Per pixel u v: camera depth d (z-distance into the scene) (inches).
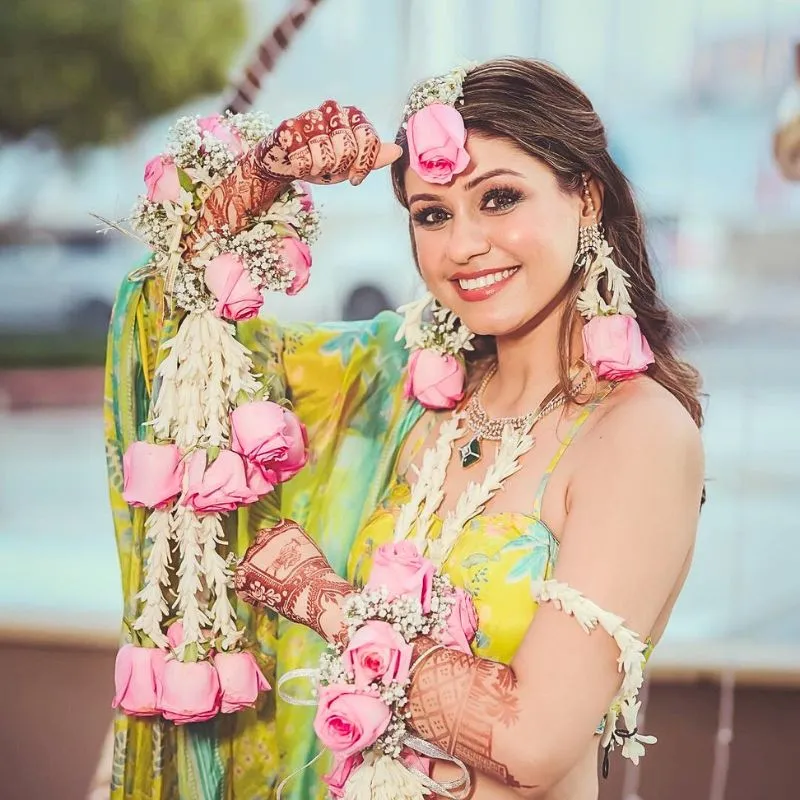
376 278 250.4
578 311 56.3
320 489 64.4
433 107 52.2
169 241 53.4
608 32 164.4
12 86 285.4
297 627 62.1
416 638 48.0
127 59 287.6
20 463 223.0
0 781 107.6
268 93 192.9
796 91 127.0
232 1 285.9
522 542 51.9
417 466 62.3
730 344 265.4
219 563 54.3
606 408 53.2
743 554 168.7
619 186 56.5
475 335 63.7
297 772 57.5
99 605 142.2
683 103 186.9
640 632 47.2
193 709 53.2
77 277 312.2
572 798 52.9
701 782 112.9
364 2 188.1
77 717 118.4
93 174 307.9
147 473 52.6
